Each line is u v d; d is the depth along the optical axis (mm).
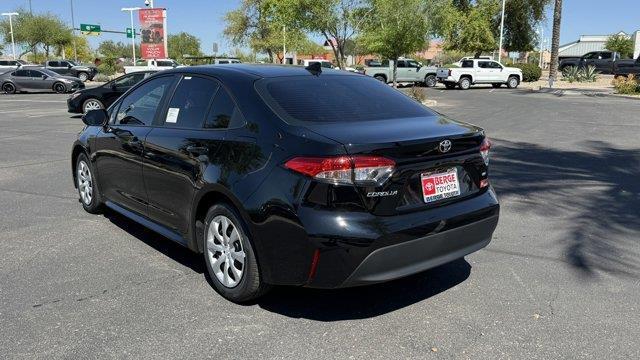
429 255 3666
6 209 6449
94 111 5508
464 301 4051
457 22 45156
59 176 8297
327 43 28609
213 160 3971
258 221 3574
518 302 4035
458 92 30938
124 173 5180
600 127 14125
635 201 6801
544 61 82625
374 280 3469
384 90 4609
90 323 3682
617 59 44562
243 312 3855
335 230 3322
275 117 3760
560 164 9188
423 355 3318
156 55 35031
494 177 8211
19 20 65125
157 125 4758
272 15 35156
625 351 3373
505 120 15922
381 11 24141
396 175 3471
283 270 3557
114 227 5770
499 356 3311
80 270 4594
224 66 4586
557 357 3305
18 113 18922
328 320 3758
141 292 4168
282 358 3275
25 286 4262
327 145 3369
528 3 46000
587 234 5539
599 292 4211
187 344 3424
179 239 4520
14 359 3246
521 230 5688
